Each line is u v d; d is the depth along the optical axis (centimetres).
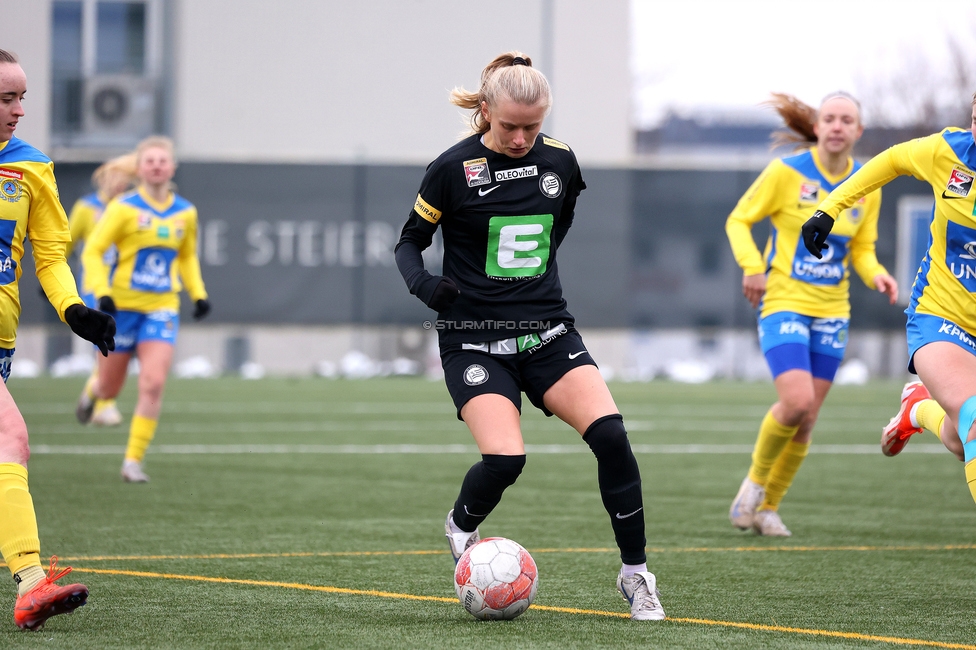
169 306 3195
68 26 8756
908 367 1702
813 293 2456
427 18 9306
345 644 1405
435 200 1608
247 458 3756
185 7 9006
